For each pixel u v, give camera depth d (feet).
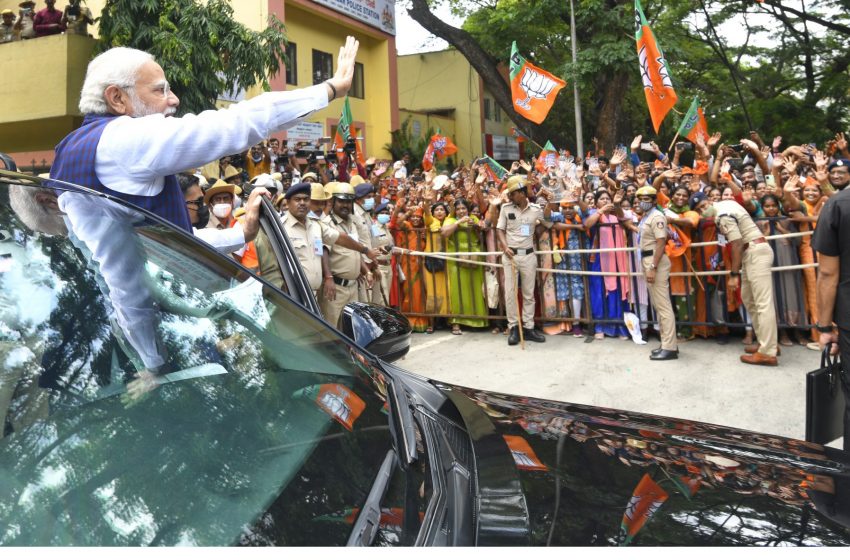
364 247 17.56
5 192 4.75
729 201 19.38
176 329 4.41
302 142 40.37
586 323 24.02
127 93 6.24
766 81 80.18
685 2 72.13
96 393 3.65
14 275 4.01
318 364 4.95
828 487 4.67
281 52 32.91
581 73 53.98
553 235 23.95
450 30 66.74
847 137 72.90
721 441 5.59
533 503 4.07
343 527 3.44
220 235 7.80
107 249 4.68
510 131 103.30
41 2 48.11
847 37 72.90
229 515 3.33
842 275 9.56
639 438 5.38
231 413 4.00
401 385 5.41
